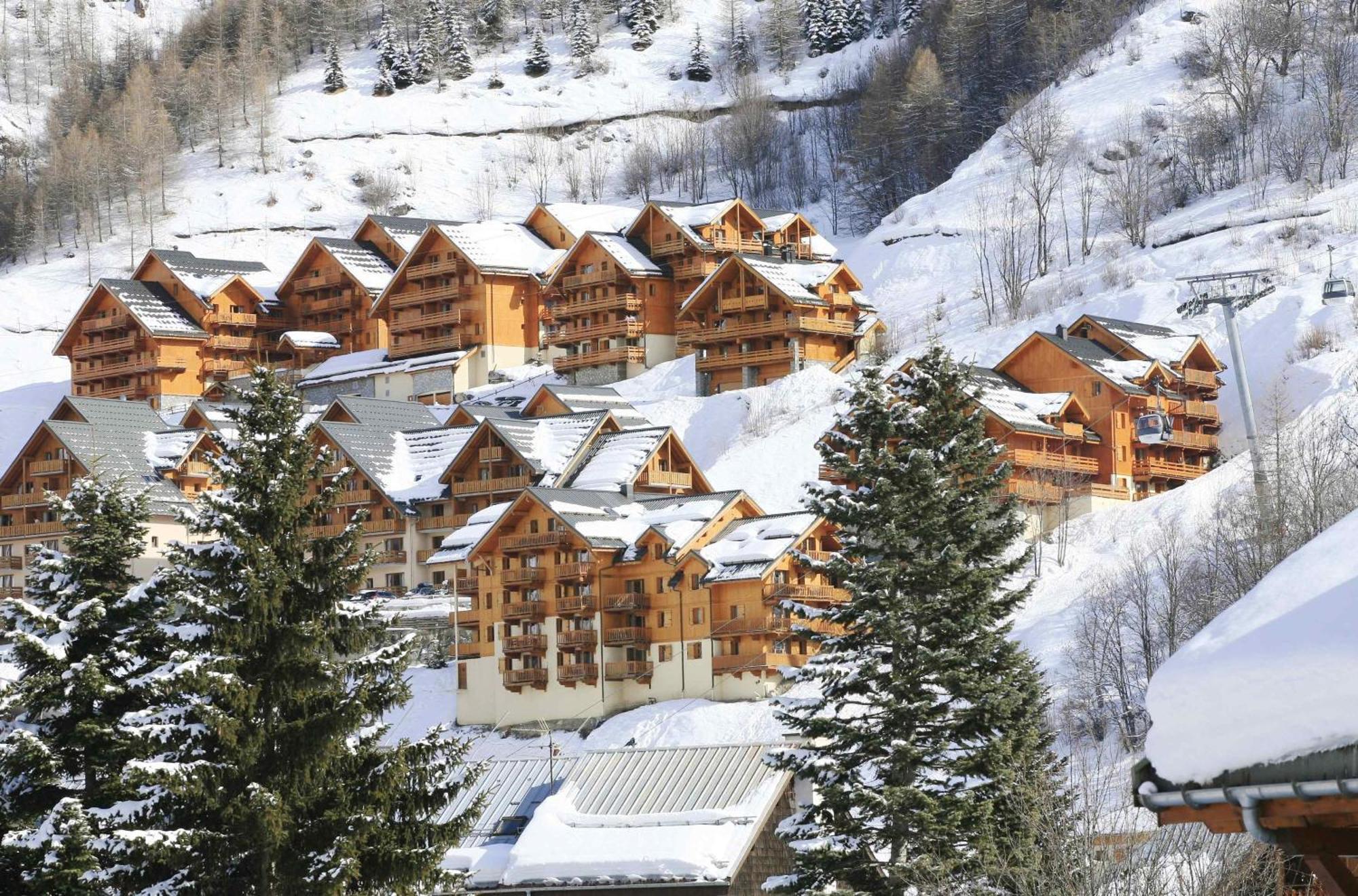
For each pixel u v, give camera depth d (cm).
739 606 18075
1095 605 15400
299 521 8800
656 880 11056
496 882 11544
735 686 17962
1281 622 3062
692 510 19350
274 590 8538
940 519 9431
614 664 18662
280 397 8938
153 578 9162
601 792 12150
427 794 8569
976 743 9206
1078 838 7306
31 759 8738
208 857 8131
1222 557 14888
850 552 9525
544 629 19288
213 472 8875
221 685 8219
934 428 10000
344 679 8694
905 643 9262
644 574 18825
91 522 9400
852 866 8881
